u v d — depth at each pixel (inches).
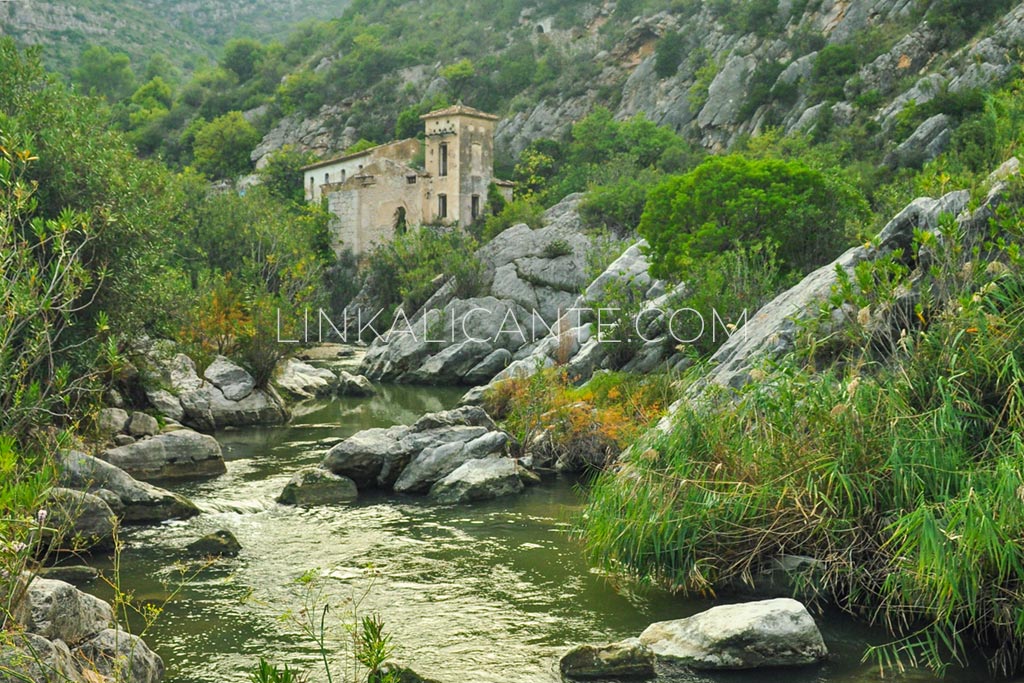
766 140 3034.0
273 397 1129.4
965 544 326.6
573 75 4891.7
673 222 1460.4
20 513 286.7
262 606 420.5
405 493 679.1
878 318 482.6
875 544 387.2
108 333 745.6
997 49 2743.6
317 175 3767.2
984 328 402.9
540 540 539.5
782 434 420.8
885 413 407.5
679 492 427.5
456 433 727.7
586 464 753.6
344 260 3132.4
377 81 5698.8
